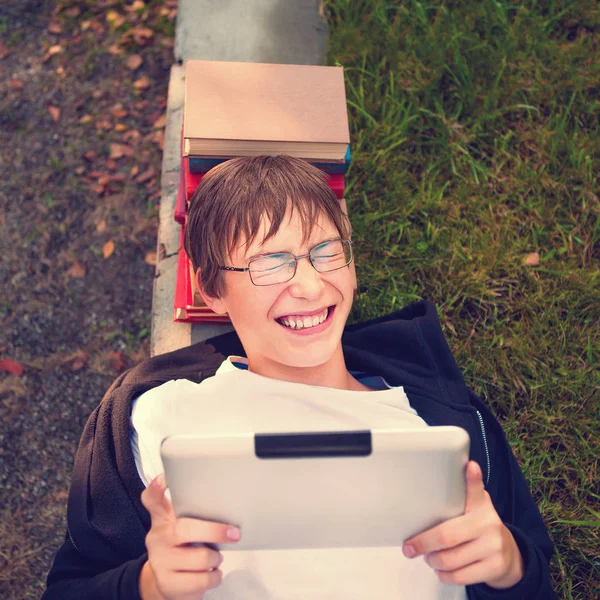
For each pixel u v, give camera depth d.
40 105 3.21
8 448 2.52
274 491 1.11
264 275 1.46
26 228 2.92
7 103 3.22
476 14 2.84
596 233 2.46
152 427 1.56
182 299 2.15
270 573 1.38
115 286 2.82
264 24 2.83
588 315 2.36
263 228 1.46
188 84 1.91
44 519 2.41
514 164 2.60
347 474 1.10
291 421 1.50
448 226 2.51
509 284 2.41
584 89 2.70
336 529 1.18
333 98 1.95
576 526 2.08
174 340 2.22
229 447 1.07
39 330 2.73
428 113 2.66
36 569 2.32
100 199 2.99
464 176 2.59
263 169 1.51
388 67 2.78
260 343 1.53
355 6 2.88
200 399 1.51
